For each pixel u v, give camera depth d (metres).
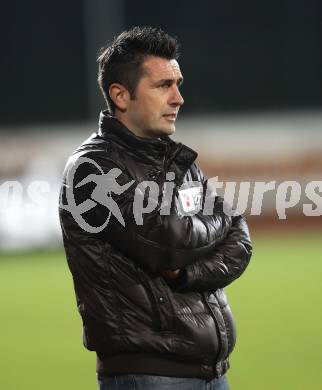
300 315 27.97
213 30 70.94
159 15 71.56
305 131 52.91
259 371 20.61
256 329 25.95
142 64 9.59
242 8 70.50
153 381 9.29
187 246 9.32
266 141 53.06
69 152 53.28
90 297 9.54
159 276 9.40
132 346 9.30
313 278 35.53
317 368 20.73
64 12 73.94
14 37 72.88
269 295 32.09
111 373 9.48
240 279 36.44
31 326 27.53
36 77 72.50
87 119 71.56
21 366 21.94
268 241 48.03
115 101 9.78
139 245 9.25
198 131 54.47
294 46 69.00
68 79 72.50
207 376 9.51
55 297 33.16
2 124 71.88
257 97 69.12
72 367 21.67
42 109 72.06
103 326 9.44
